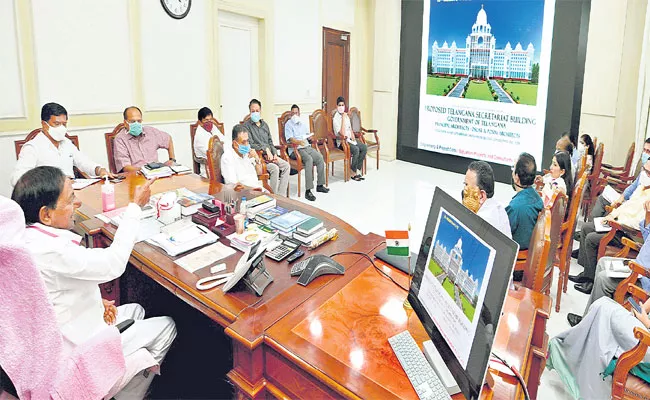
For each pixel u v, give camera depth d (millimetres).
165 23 4609
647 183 3066
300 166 4977
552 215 2186
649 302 1810
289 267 1713
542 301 1432
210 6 5000
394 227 4133
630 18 4523
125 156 3715
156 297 2385
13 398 1134
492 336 886
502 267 906
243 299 1468
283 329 1288
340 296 1479
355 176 5961
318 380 1128
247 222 2141
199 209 2178
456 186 5645
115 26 4227
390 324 1318
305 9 6145
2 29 3543
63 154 3230
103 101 4250
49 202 1438
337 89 6973
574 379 1948
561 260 2691
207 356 2168
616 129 4793
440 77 6441
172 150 4078
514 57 5641
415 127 6898
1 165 3684
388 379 1086
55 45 3850
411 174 6324
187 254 1816
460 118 6332
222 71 5391
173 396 1937
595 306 1875
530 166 2334
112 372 1321
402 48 6812
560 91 5328
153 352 1758
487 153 6133
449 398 1009
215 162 3119
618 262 2406
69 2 3885
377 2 6832
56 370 1161
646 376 1629
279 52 5902
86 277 1438
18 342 1103
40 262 1330
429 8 6359
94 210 2344
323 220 2191
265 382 1287
